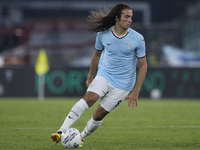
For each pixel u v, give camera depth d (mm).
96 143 23297
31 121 36000
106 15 20672
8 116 40438
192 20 84000
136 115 42000
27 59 82375
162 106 53125
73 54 81438
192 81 65438
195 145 22641
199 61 73062
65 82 66938
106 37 20797
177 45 74438
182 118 39000
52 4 116188
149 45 72062
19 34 83875
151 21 116500
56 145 22641
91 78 22578
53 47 82000
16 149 21281
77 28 81625
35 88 67562
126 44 20500
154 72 66062
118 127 31672
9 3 114125
